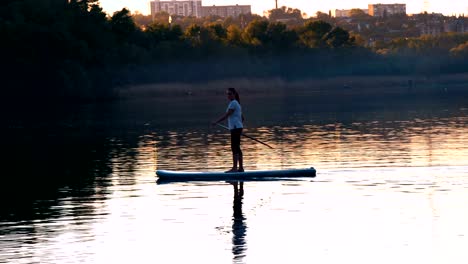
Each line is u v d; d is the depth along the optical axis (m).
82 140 34.03
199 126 41.41
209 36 125.56
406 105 60.31
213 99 86.69
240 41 137.62
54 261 11.87
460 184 18.12
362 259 11.73
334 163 22.69
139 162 24.39
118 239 13.23
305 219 14.55
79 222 14.68
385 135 32.28
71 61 79.31
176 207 16.02
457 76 159.25
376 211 15.10
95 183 19.75
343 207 15.58
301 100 78.38
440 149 25.89
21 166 24.30
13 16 79.81
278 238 13.11
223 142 31.03
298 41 145.25
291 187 18.28
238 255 12.09
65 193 18.22
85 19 90.44
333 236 13.15
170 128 40.28
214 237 13.27
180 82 109.44
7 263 11.74
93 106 71.25
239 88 120.31
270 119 46.19
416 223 13.97
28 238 13.38
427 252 12.02
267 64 135.00
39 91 78.69
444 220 14.16
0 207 16.45
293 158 24.38
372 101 70.31
